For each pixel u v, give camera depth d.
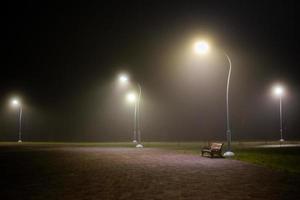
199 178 19.38
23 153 38.91
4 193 15.68
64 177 20.27
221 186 16.88
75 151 41.94
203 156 33.38
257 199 14.03
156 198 14.40
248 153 35.28
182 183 17.84
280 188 16.25
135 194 15.22
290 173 21.12
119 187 16.89
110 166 25.55
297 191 15.55
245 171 22.09
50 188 16.80
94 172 22.31
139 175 20.80
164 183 17.89
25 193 15.66
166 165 25.84
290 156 31.77
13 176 20.86
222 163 26.81
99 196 14.87
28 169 24.17
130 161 29.03
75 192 15.79
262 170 22.53
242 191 15.62
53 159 31.41
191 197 14.52
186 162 27.80
